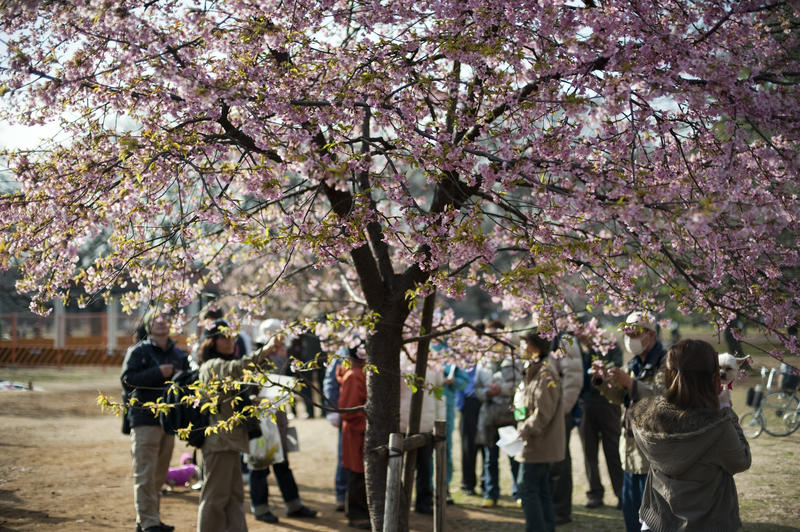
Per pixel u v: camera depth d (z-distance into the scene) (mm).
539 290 4980
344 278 6832
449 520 7500
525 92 4473
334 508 8117
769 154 3945
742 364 4668
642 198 3629
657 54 4074
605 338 5738
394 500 4816
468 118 4387
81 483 9023
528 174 4020
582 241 4098
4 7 3975
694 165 4535
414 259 4477
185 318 5926
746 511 6652
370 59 4508
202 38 4395
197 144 4402
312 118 4383
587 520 7207
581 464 9820
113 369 24828
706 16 4309
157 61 4102
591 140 4375
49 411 15766
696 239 4191
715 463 3604
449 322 6594
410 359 5887
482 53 4078
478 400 8609
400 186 4328
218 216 4383
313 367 4723
